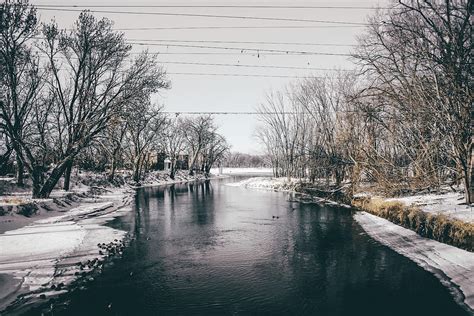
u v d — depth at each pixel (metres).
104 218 23.16
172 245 15.78
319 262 13.11
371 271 11.98
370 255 13.87
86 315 8.79
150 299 9.80
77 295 10.05
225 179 87.00
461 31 15.34
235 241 16.55
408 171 23.36
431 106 16.81
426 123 18.36
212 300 9.77
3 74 24.39
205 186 58.88
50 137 32.81
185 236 17.66
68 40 26.58
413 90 18.39
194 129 84.12
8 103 27.20
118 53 27.91
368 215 22.45
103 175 48.44
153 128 57.97
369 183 27.78
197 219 22.91
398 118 20.28
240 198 36.88
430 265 12.40
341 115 30.97
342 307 9.26
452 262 11.95
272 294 10.16
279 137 61.28
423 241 14.68
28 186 33.56
